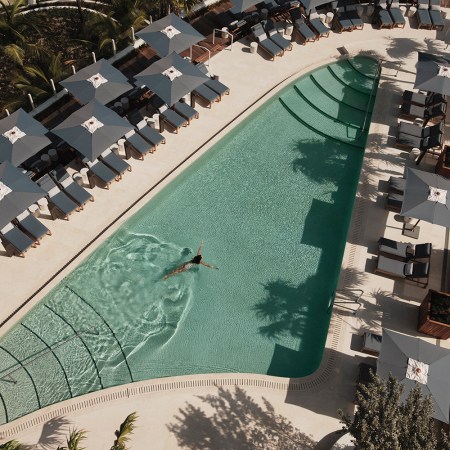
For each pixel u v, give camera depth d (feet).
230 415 50.98
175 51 75.00
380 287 61.16
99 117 64.34
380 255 62.80
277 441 49.85
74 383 52.60
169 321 57.77
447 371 49.93
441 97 77.71
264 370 55.57
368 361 55.11
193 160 70.28
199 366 55.01
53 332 55.57
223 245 64.34
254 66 83.41
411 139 74.79
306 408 51.96
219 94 76.23
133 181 67.26
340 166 74.08
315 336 58.49
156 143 69.41
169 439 49.01
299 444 49.80
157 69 70.90
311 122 78.54
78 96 67.87
